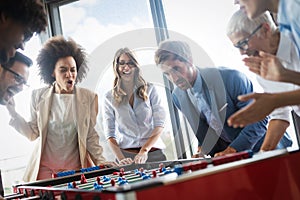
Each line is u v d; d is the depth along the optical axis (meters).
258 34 1.57
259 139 1.93
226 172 1.01
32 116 2.59
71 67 2.56
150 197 0.89
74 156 2.53
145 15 2.92
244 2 1.59
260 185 1.06
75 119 2.51
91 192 1.02
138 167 2.11
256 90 2.05
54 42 2.62
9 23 2.09
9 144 2.69
